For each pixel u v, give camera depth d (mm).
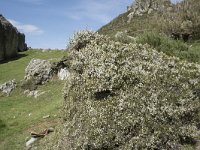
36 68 34938
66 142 17625
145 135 15609
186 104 16938
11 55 54031
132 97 16766
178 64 19125
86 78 18422
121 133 15859
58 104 26922
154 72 17953
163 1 74250
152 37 25688
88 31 22359
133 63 18438
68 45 22547
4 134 24219
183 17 47156
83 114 17344
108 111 16453
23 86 33875
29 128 24156
